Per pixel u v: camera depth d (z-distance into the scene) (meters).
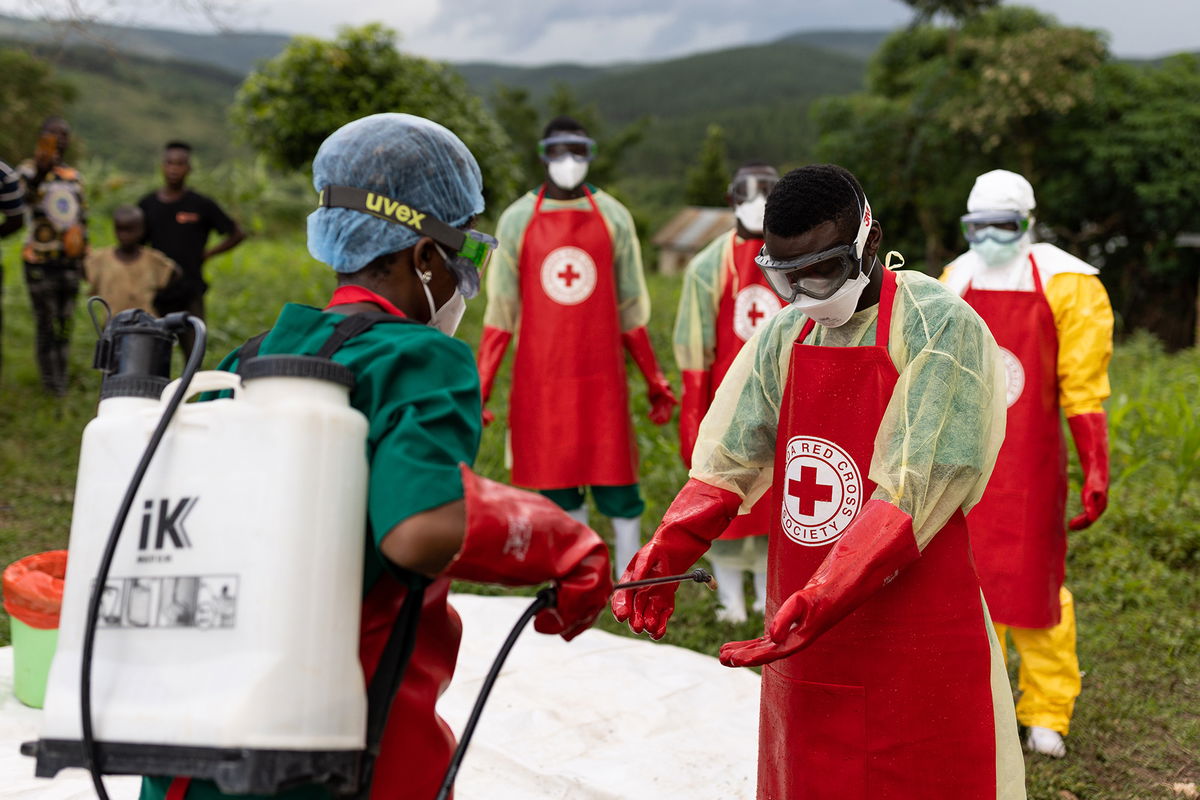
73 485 7.51
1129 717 4.59
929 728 2.46
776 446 2.65
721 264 5.35
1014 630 4.27
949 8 33.00
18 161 27.59
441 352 1.87
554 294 5.52
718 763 3.80
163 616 1.65
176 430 1.72
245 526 1.64
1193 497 7.21
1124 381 11.70
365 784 1.77
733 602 5.53
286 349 1.91
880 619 2.47
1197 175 25.58
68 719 1.67
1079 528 4.11
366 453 1.74
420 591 1.87
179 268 8.75
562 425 5.55
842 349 2.49
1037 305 4.04
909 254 31.19
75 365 10.10
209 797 1.78
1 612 5.23
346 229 1.98
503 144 13.68
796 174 2.37
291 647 1.61
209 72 190.38
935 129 28.67
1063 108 25.94
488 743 3.81
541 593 1.89
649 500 7.38
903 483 2.36
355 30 12.42
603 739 3.97
